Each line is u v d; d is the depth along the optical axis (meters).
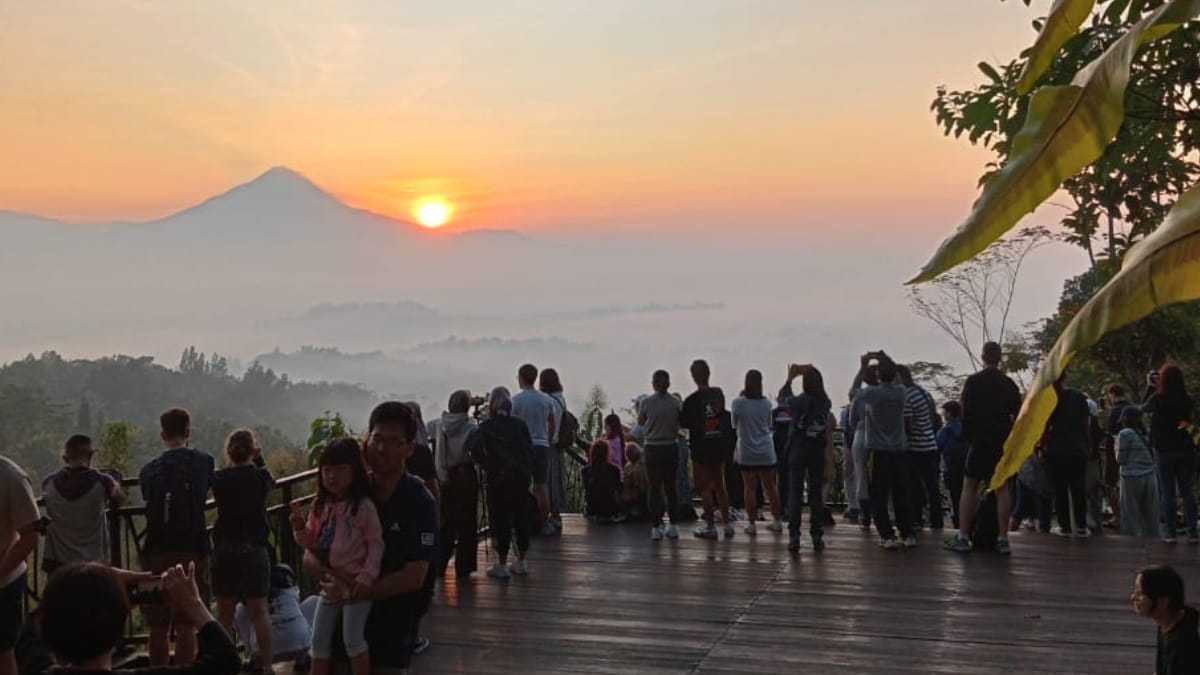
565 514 11.10
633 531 10.07
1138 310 0.67
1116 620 6.78
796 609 7.20
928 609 7.12
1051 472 9.14
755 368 9.71
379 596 4.01
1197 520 9.02
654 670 6.04
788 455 9.09
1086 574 7.93
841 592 7.61
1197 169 2.01
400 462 4.13
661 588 7.84
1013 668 5.93
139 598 2.95
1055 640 6.40
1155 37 0.71
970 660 6.07
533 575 8.31
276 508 7.10
